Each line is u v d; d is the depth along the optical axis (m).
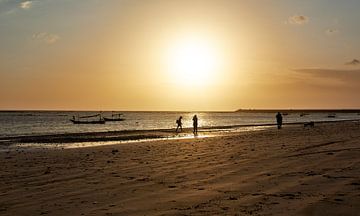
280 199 8.77
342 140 23.88
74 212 8.45
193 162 16.27
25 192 10.94
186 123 110.12
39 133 59.44
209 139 32.69
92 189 11.03
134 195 10.00
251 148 21.56
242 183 10.95
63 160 19.03
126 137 42.41
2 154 23.92
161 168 14.80
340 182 10.25
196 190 10.34
